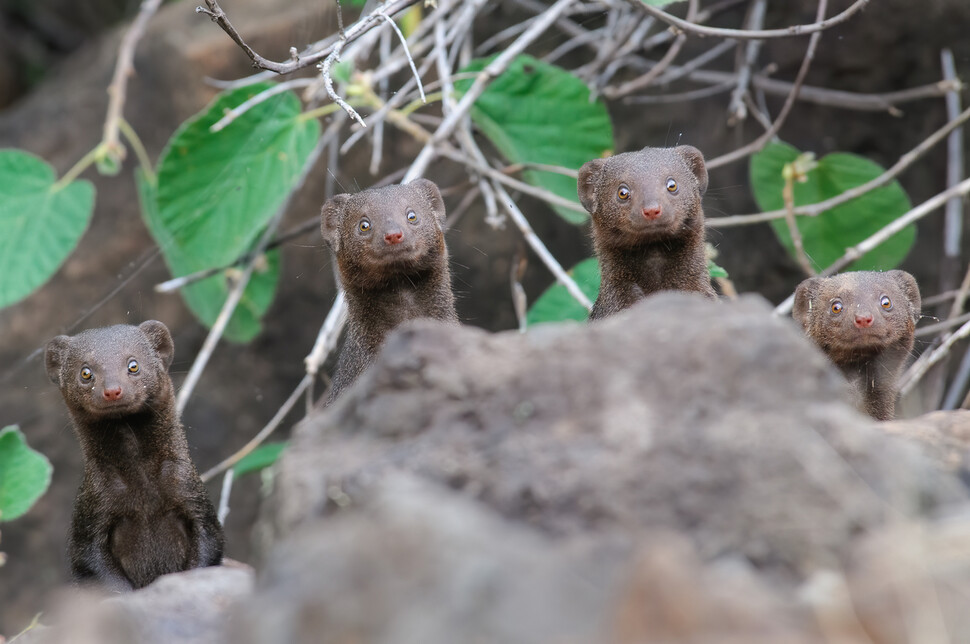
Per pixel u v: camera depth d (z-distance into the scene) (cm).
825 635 450
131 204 1942
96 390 1007
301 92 1700
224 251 1298
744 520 513
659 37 1576
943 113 1773
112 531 1070
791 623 457
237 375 1962
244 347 1953
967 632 463
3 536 1970
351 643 459
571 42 1666
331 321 1211
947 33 1758
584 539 500
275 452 1280
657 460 530
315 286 1928
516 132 1338
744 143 1827
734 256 1828
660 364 567
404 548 473
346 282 1129
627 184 1059
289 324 1945
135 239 1934
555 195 1309
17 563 1969
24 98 2355
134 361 1037
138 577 1072
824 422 544
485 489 535
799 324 1098
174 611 635
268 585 501
